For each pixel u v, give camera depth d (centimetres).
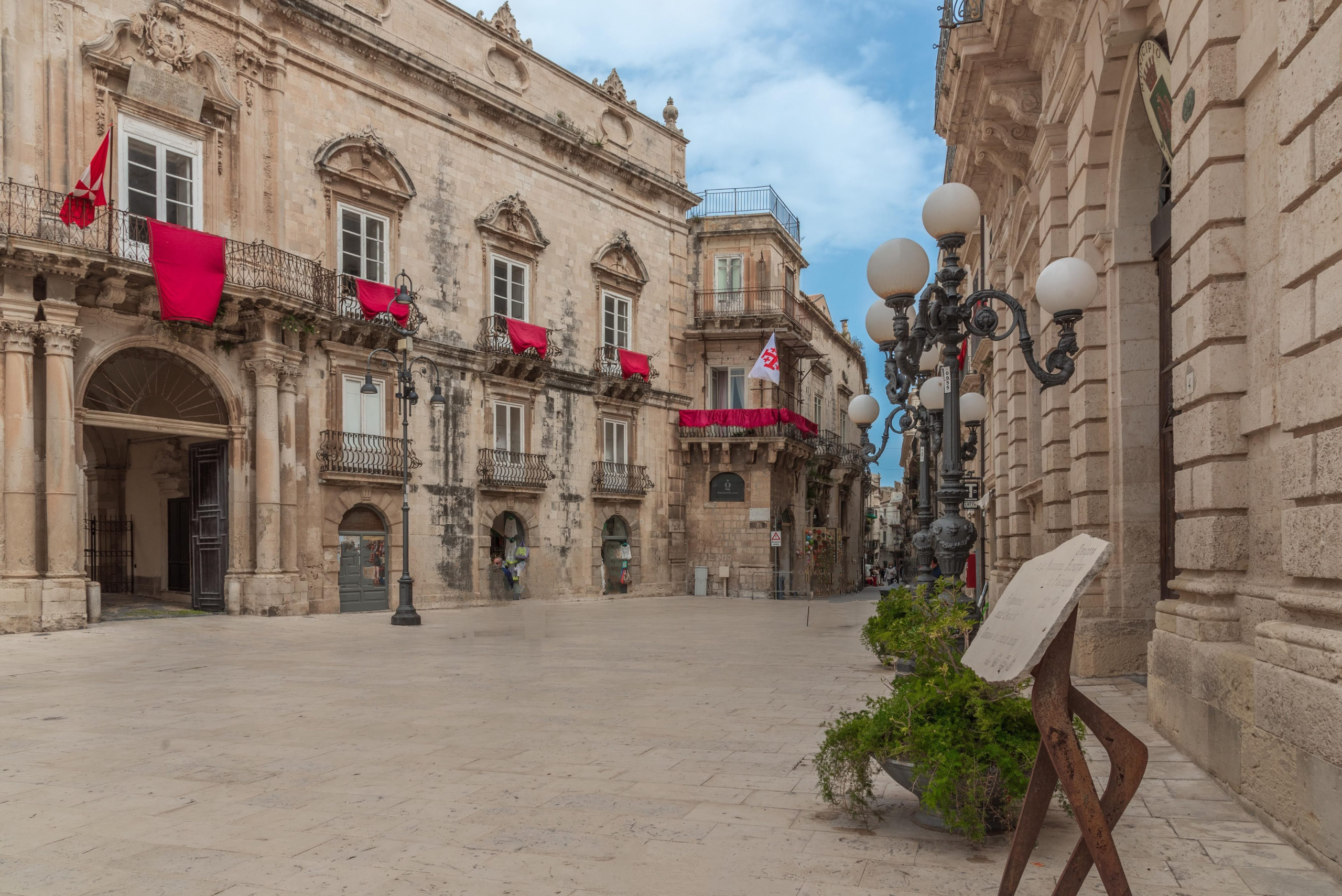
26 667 1271
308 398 2353
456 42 2872
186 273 1955
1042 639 354
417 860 457
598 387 3316
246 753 704
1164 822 519
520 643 1638
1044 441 1296
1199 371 655
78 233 1869
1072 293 753
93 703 958
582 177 3331
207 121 2172
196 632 1783
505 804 558
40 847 480
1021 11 1262
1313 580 495
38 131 1847
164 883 427
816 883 423
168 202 2088
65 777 631
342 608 2419
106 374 2281
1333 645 443
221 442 2191
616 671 1227
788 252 4331
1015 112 1399
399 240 2641
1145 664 1010
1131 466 1009
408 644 1612
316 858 462
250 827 513
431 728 808
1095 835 348
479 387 2870
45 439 1789
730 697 980
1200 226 647
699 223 4144
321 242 2423
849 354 6066
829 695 994
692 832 501
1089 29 1051
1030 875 433
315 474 2358
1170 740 707
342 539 2447
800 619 2380
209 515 2211
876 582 6794
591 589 3269
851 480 5684
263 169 2284
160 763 673
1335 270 457
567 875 436
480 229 2902
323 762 674
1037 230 1465
